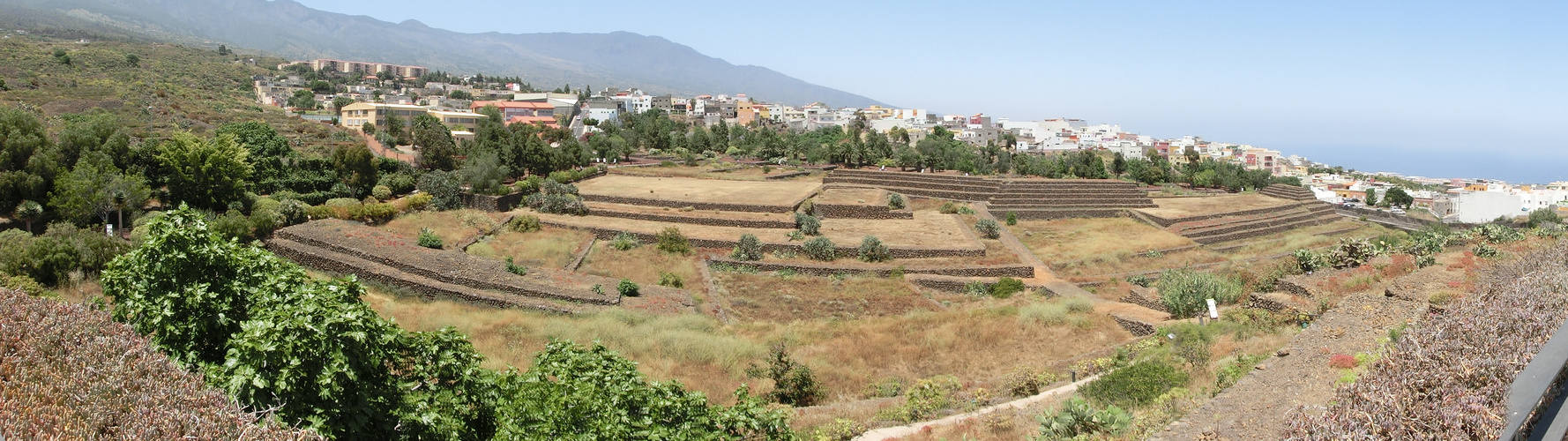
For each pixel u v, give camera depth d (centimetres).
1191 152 16312
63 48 12838
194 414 862
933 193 8619
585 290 3903
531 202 6312
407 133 10962
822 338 3397
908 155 11281
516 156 8094
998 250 5662
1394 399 1130
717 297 4231
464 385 1513
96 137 5022
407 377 1466
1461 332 1342
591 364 1584
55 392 855
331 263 3859
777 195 7269
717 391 2592
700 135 12412
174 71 13938
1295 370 1809
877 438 2012
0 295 1051
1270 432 1391
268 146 6359
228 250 1310
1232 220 8031
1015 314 3838
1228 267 5297
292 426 1098
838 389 2692
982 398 2353
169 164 4969
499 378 1536
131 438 796
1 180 4266
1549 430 914
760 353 3045
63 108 8050
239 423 877
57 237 3306
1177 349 2647
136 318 1227
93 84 9769
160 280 1223
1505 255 3353
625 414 1478
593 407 1463
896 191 8744
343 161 6347
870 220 6594
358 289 1391
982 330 3472
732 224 5953
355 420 1197
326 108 14488
